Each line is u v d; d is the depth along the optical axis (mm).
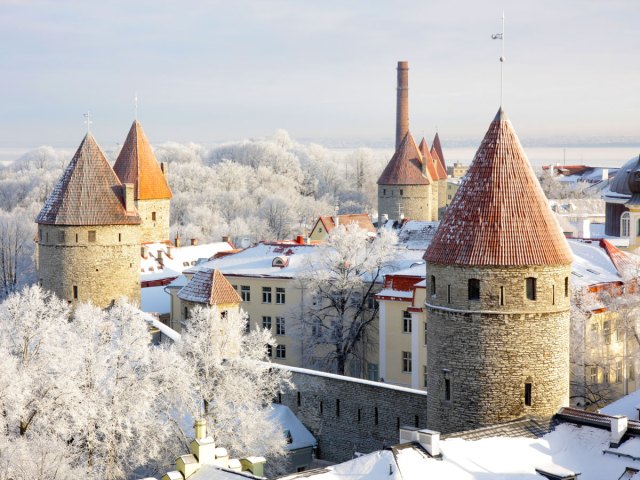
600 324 81250
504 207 50344
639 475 42906
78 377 61562
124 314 65312
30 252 180375
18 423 62156
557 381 50875
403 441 43688
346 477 40906
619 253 92000
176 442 62375
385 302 91562
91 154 101250
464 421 51188
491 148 51250
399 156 182625
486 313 50125
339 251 97000
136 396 60500
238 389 65500
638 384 83750
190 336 67125
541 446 46188
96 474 58688
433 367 52469
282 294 102750
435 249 51656
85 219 99188
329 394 70875
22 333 64125
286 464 69625
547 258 49969
